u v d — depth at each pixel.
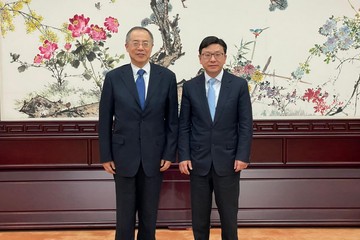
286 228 3.78
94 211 3.80
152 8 3.88
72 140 3.92
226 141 2.90
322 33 3.91
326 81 3.94
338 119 3.94
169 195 3.85
